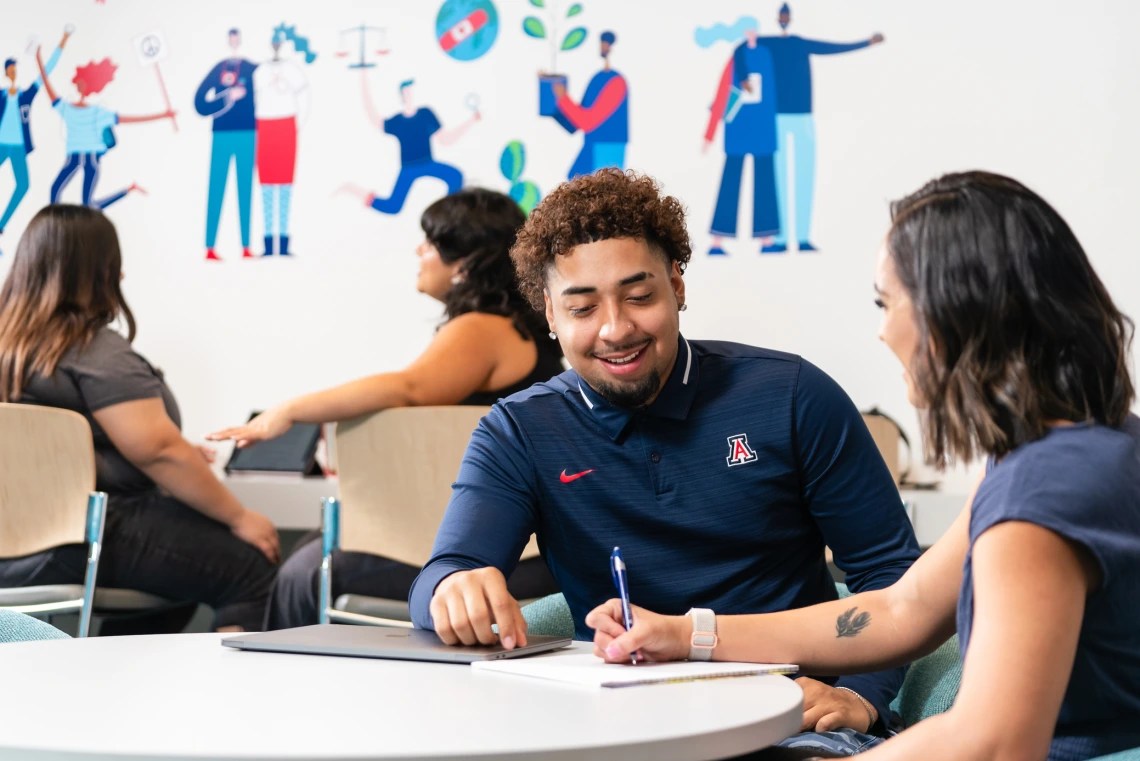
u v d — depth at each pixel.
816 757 1.01
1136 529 0.85
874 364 3.01
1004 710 0.79
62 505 2.15
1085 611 0.85
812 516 1.41
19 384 2.26
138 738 0.71
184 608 2.54
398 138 3.33
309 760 0.67
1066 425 0.89
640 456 1.37
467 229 2.28
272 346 3.37
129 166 3.48
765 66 3.10
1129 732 0.90
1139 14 2.86
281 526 2.57
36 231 2.30
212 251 3.42
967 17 2.97
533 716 0.80
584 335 1.31
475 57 3.29
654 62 3.17
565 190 1.35
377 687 0.90
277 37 3.42
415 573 2.07
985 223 0.92
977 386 0.89
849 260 3.04
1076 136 2.89
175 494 2.35
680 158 3.15
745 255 3.10
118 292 2.40
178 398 3.41
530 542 2.01
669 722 0.79
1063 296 0.90
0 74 3.56
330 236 3.36
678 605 1.36
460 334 2.18
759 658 1.10
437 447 1.97
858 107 3.04
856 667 1.13
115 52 3.51
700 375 1.40
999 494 0.85
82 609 2.15
